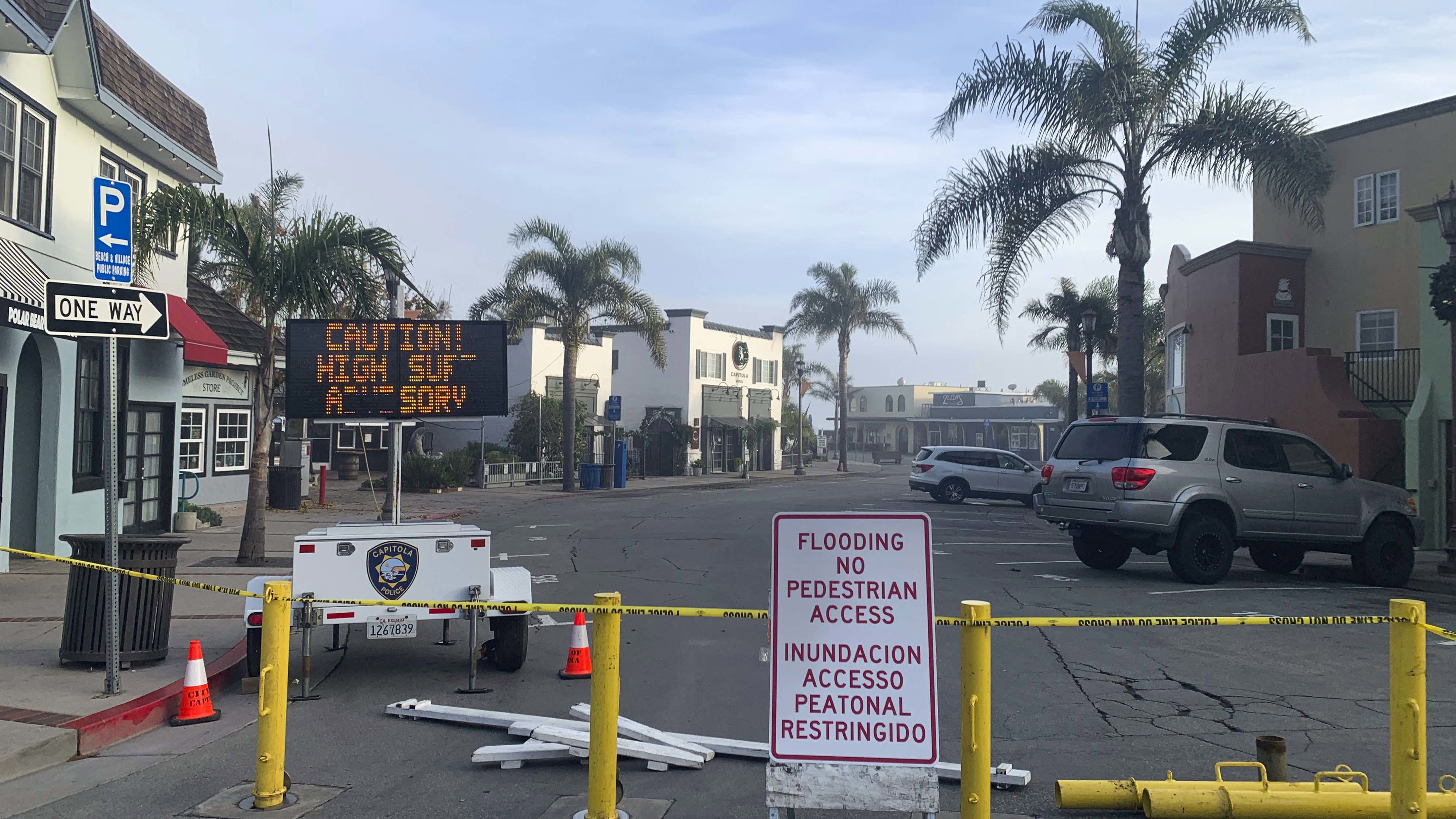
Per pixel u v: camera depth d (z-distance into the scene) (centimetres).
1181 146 2030
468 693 767
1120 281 2112
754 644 950
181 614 1025
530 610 581
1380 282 2291
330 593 754
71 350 1348
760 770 588
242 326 2261
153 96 1645
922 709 438
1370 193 2323
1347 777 542
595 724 479
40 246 1259
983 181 2184
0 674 754
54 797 545
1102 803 493
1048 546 1781
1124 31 2033
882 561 450
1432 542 1773
